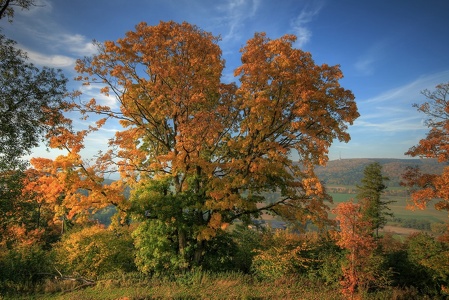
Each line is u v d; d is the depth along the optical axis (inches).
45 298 454.3
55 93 522.6
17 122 494.6
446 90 628.1
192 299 407.8
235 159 634.2
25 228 923.4
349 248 430.0
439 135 634.2
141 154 607.2
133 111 639.8
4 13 468.1
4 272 535.8
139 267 619.8
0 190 626.2
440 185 603.5
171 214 555.2
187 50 585.3
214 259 659.4
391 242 973.8
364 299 444.1
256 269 580.1
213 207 563.2
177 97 568.1
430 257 604.1
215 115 609.0
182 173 626.8
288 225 698.2
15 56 481.7
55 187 486.9
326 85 577.9
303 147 601.6
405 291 524.4
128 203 546.3
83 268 608.1
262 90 583.2
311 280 522.0
